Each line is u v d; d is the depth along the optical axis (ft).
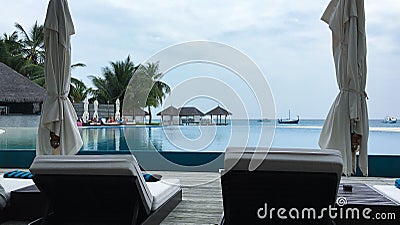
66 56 14.56
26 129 39.50
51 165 8.29
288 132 48.01
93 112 41.22
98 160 8.22
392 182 17.71
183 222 10.67
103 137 36.91
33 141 34.37
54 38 14.19
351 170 12.89
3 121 41.47
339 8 13.41
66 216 9.26
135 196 8.71
